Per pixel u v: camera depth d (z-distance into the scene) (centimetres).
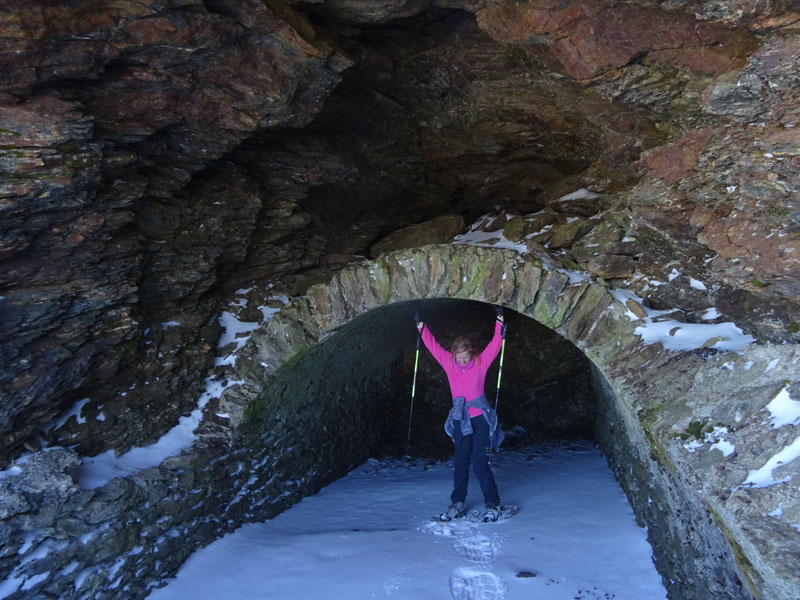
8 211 342
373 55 506
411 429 858
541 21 382
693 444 324
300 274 642
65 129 349
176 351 506
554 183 615
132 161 415
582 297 488
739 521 252
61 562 366
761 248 331
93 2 320
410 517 551
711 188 379
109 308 435
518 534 493
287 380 565
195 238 509
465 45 495
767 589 235
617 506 522
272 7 385
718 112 338
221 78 409
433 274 525
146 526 426
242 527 513
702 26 334
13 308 374
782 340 363
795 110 307
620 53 368
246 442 528
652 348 442
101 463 436
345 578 432
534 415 855
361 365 723
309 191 600
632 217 470
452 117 587
